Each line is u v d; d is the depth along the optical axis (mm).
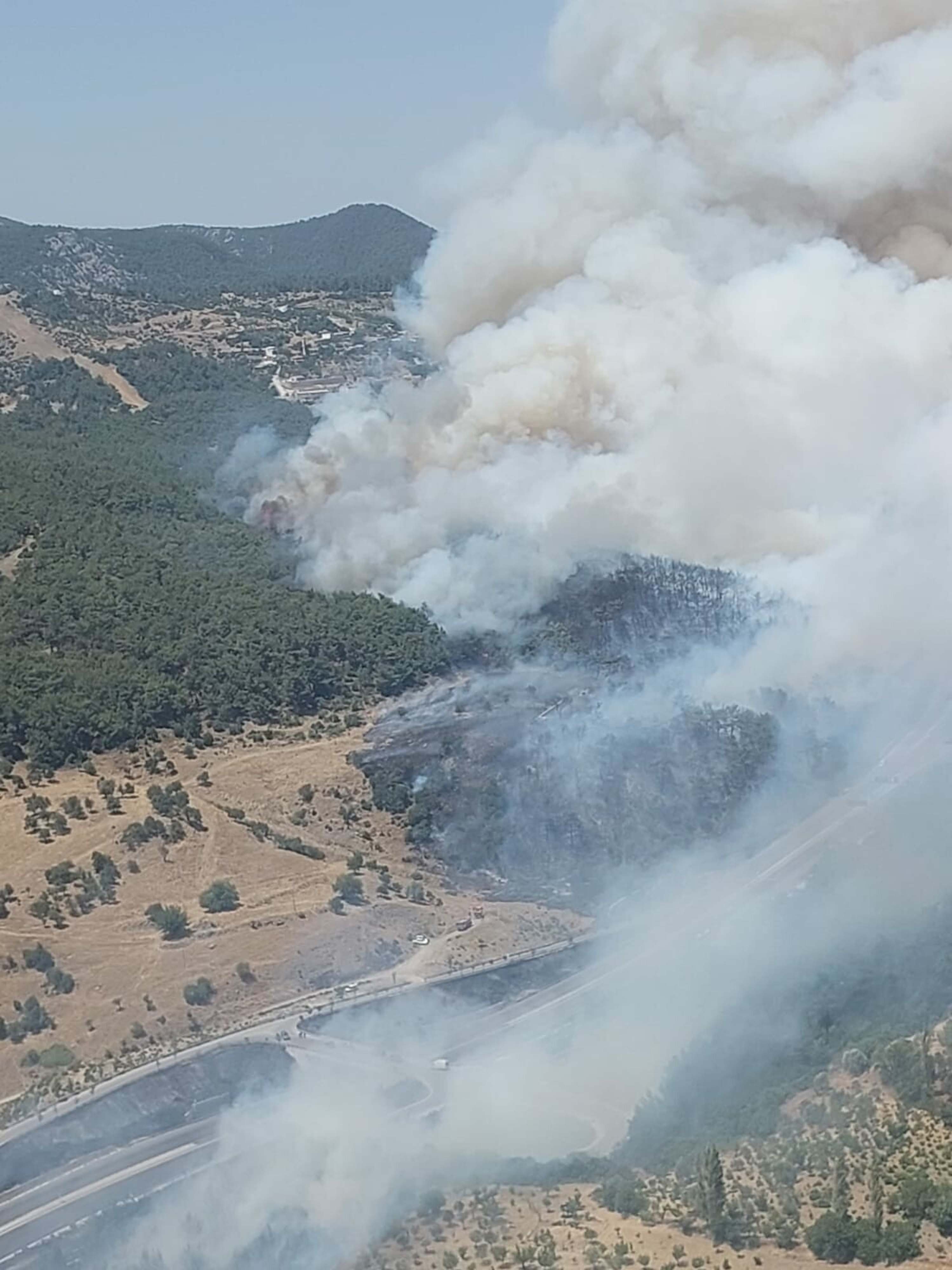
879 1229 93062
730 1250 94625
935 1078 111062
